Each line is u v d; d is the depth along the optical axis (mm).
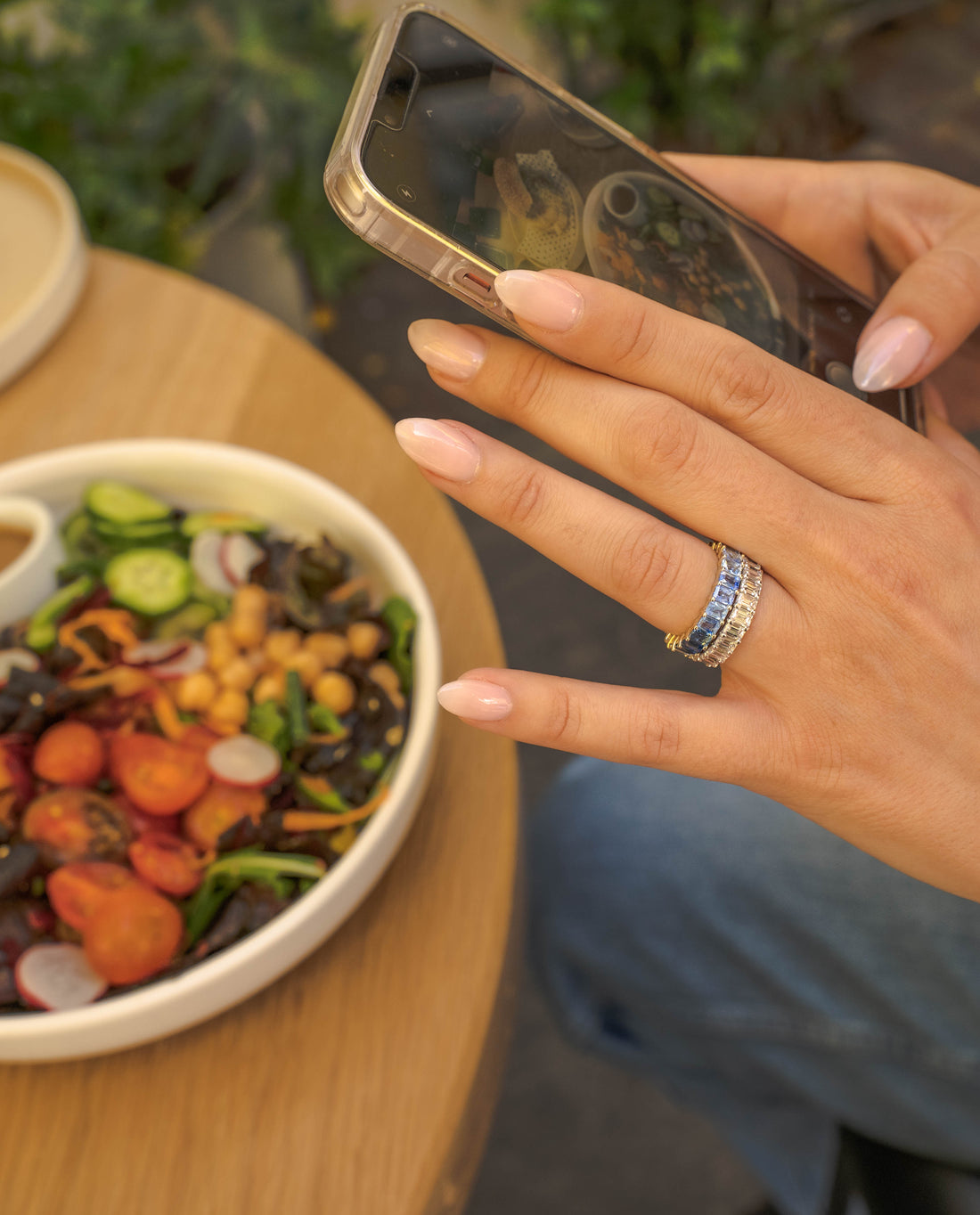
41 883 386
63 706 401
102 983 373
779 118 1125
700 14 982
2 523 429
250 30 785
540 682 363
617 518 363
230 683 407
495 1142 702
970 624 361
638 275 383
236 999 370
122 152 768
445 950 393
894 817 373
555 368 361
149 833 391
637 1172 692
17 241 499
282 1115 376
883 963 457
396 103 350
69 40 788
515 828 410
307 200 846
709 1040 514
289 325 947
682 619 369
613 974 517
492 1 1021
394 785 378
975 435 523
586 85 1123
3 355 467
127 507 425
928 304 407
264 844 387
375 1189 369
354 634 407
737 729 368
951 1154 471
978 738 365
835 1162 512
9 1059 360
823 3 1077
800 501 359
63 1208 367
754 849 473
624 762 370
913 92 1157
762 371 361
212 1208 367
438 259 344
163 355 484
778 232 473
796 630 363
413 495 459
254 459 423
